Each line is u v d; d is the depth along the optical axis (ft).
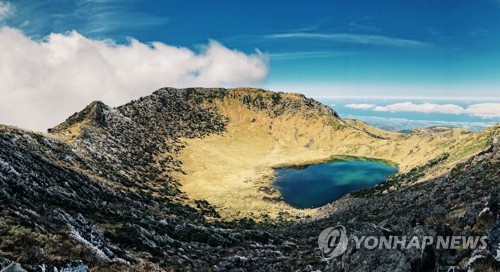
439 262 60.64
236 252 156.04
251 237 190.19
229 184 561.02
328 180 589.32
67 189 176.76
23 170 158.40
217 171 653.30
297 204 455.22
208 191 502.38
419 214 92.99
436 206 141.28
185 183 547.49
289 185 555.28
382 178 594.65
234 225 325.01
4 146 176.86
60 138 456.04
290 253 151.43
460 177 206.39
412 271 58.70
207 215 368.48
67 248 79.46
